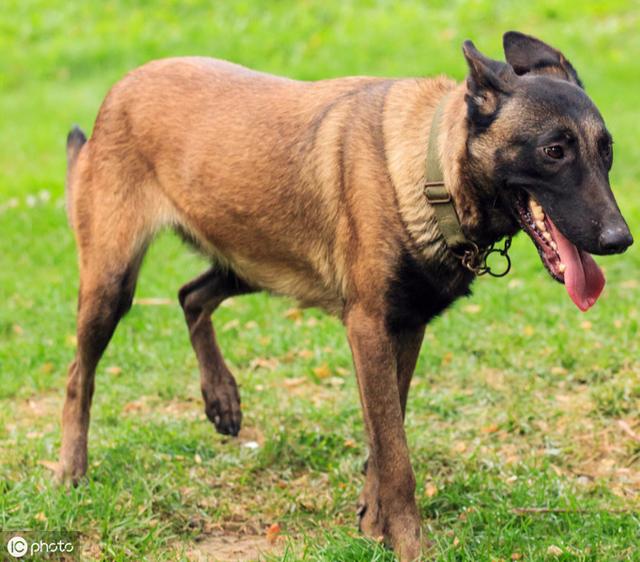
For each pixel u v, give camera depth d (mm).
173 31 18078
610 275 8203
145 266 8930
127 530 4672
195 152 5184
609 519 4633
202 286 5785
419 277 4453
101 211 5352
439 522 4836
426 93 4555
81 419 5301
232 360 6973
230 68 5375
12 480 5207
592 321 7160
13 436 5848
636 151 11539
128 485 5160
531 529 4645
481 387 6367
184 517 4898
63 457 5223
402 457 4441
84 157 5488
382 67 15719
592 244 4016
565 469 5359
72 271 8922
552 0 17766
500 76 4219
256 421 6035
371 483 4672
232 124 5109
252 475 5391
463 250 4430
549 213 4121
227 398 5738
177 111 5281
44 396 6586
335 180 4664
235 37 17516
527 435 5742
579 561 4285
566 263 4133
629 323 6996
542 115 4094
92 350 5332
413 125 4480
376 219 4461
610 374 6320
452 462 5422
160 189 5367
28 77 17109
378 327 4508
